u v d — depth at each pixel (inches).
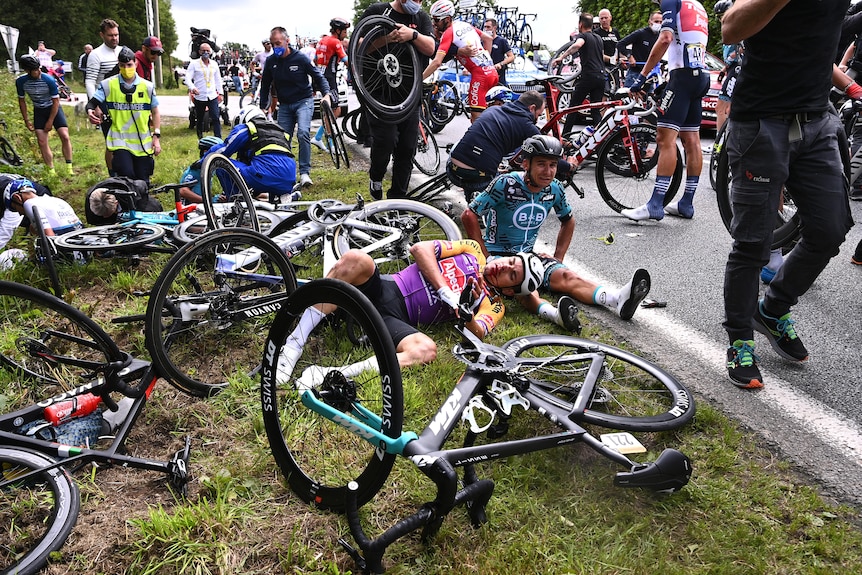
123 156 277.0
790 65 115.0
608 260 205.0
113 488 100.1
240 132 233.5
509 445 92.5
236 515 94.0
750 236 123.3
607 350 129.9
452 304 136.2
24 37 1856.5
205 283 162.2
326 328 145.3
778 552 89.3
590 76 382.3
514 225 172.7
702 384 131.6
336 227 184.7
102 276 189.8
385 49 234.7
